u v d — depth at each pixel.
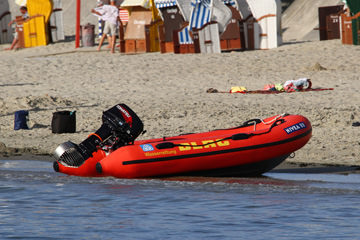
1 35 138.38
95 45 125.19
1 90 77.75
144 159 36.44
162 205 30.91
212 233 26.34
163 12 109.62
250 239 25.52
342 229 26.61
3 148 46.91
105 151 38.16
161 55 106.25
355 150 44.25
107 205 31.03
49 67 96.12
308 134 39.19
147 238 25.88
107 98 71.12
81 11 186.00
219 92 74.56
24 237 26.17
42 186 35.16
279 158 38.47
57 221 28.42
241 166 37.88
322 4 156.00
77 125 57.12
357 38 108.25
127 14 118.31
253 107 62.91
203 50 107.81
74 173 38.06
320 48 106.81
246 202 31.16
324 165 40.34
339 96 69.19
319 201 31.08
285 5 173.25
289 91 73.31
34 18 126.62
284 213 29.09
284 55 101.56
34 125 57.59
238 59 99.69
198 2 107.06
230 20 108.31
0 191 34.03
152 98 70.69
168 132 51.88
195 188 34.56
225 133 40.31
